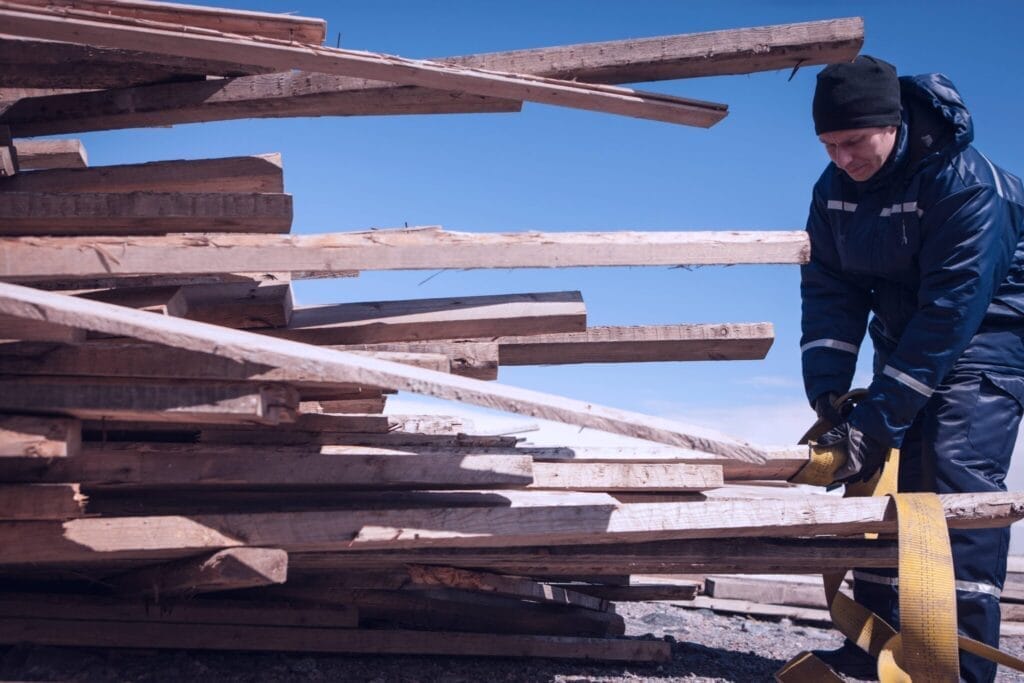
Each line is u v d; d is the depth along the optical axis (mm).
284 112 3312
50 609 3064
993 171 3295
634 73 3160
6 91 3529
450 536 2697
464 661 3496
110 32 2770
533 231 2930
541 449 3211
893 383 3215
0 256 2652
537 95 3029
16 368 2469
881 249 3410
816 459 3262
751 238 2934
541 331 3053
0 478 2572
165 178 3176
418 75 2953
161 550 2572
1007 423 3357
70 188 3154
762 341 3498
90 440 2854
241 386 2414
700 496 3205
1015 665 2980
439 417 3455
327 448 2824
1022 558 5695
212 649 3289
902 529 2834
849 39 3041
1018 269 3418
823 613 5320
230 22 2908
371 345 3064
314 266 2783
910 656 2803
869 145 3223
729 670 3801
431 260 2846
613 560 3117
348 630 3348
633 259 2893
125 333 2205
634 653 3654
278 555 2572
